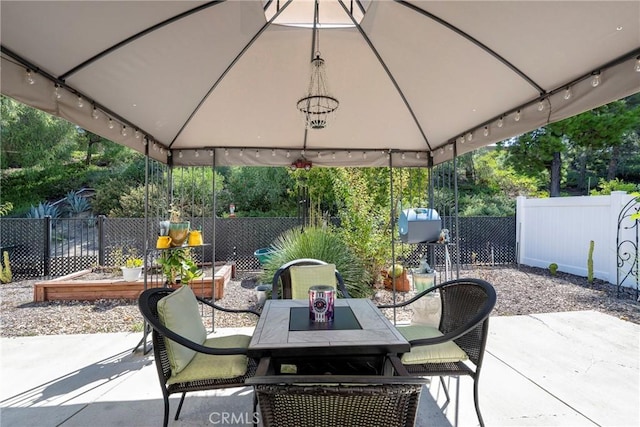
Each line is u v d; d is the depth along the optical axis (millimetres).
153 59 2396
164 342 2084
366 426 1252
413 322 4051
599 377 2865
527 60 2230
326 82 3078
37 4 1620
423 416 2361
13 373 3018
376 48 2664
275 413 1227
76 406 2496
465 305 2527
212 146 4301
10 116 10828
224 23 2256
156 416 2371
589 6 1651
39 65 2074
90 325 4387
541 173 12727
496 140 3229
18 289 6414
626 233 6035
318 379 1175
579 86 2273
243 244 8461
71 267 7660
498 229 8539
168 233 3791
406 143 4305
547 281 6656
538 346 3525
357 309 2500
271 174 12289
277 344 1798
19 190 11469
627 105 10070
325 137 4129
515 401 2518
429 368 2225
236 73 2916
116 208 11133
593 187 12617
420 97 3199
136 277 5703
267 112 3523
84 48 2049
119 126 3129
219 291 5773
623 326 4109
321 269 3348
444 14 2053
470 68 2537
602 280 6566
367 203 6637
